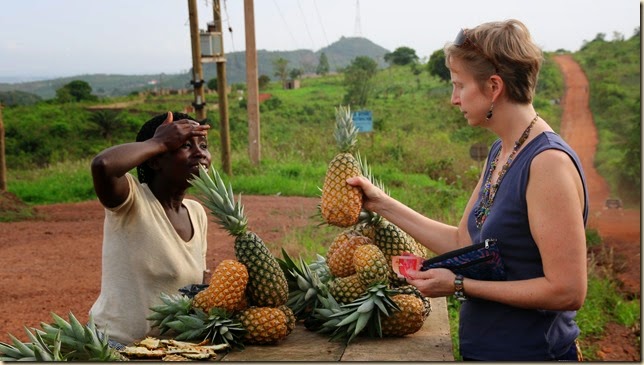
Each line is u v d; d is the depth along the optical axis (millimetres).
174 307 3023
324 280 3500
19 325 6984
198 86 17672
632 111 34438
